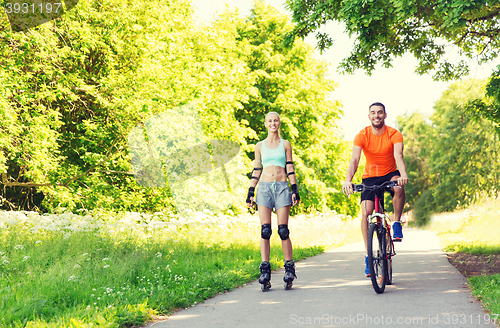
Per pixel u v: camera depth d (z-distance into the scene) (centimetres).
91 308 362
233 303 421
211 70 1522
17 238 710
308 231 1391
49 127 1195
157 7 1357
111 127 1329
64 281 436
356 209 3102
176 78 1377
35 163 1089
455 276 544
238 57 2173
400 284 495
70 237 725
